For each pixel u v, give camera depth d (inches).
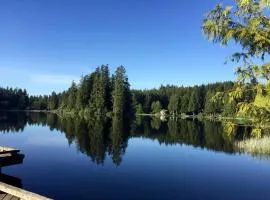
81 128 1958.7
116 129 1973.4
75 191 603.8
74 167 818.2
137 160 936.9
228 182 699.4
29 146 1167.0
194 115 4692.4
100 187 637.3
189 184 677.3
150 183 677.3
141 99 5044.3
